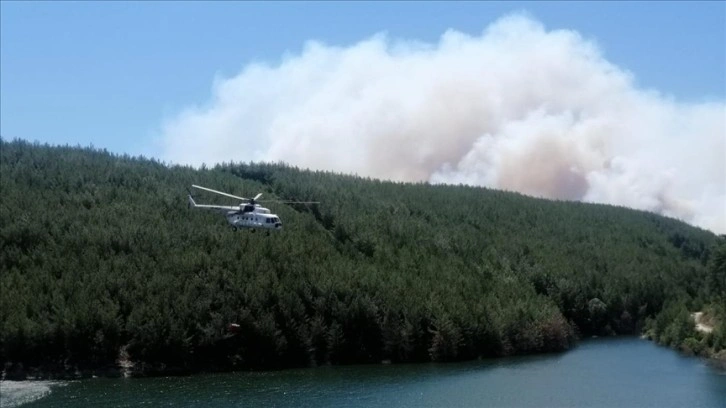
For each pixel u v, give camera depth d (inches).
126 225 5506.9
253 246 5457.7
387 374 4493.1
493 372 4542.3
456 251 6820.9
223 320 4687.5
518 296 5949.8
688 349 5315.0
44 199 5954.7
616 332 6786.4
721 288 6619.1
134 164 7706.7
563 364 4859.7
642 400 3727.9
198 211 6161.4
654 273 7632.9
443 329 5059.1
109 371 4372.5
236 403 3663.9
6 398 3752.5
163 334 4534.9
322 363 4869.6
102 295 4645.7
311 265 5374.0
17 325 4303.6
